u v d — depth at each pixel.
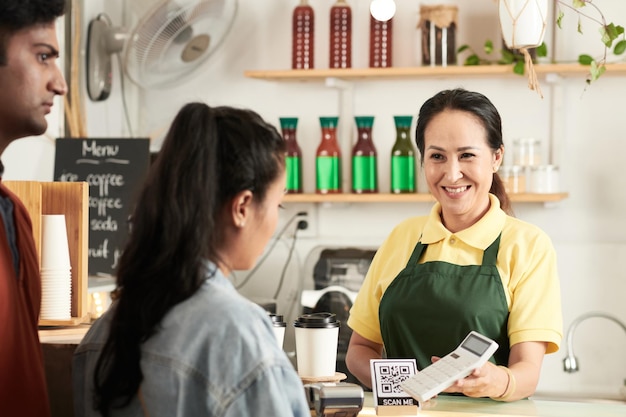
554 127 3.89
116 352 1.20
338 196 3.94
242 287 4.20
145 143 3.57
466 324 1.96
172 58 3.88
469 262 2.03
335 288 3.66
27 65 1.27
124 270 1.22
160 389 1.17
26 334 1.30
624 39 3.55
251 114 1.25
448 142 1.99
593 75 2.58
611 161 3.89
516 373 1.82
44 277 1.80
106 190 3.55
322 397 1.51
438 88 4.04
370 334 2.16
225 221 1.22
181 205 1.18
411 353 2.02
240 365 1.15
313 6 4.16
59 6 1.29
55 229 1.81
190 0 3.73
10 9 1.23
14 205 1.34
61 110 3.82
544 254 1.98
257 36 4.23
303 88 4.18
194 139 1.20
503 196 2.17
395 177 3.91
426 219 2.15
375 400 1.65
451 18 3.80
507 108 3.97
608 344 3.82
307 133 4.18
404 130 3.91
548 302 1.94
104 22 4.07
